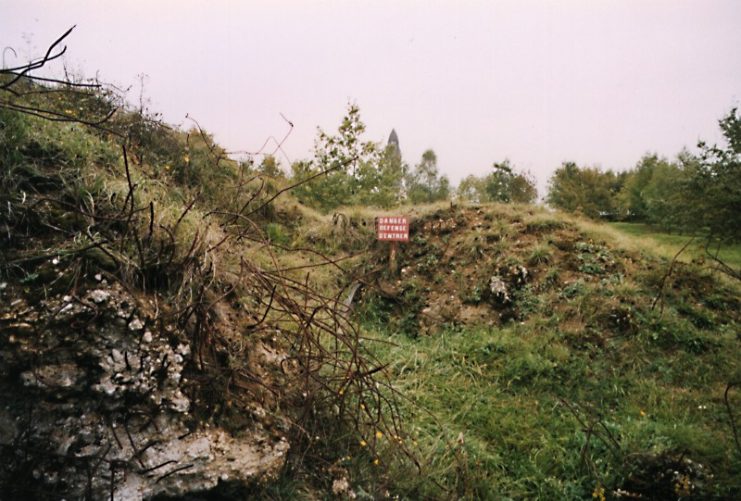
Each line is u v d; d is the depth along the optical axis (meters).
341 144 14.63
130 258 2.98
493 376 5.79
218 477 2.70
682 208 10.88
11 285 2.57
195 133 9.45
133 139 7.02
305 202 12.66
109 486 2.44
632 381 5.74
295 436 3.19
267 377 3.40
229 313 3.50
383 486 3.35
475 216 9.82
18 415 2.39
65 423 2.44
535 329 6.68
